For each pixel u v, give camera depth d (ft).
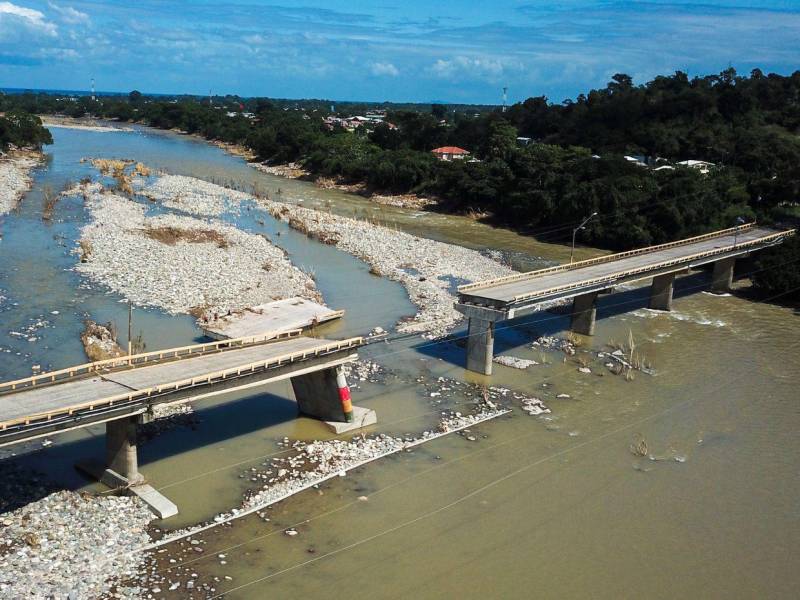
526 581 93.56
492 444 130.62
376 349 174.81
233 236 274.57
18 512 99.04
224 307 195.62
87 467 111.86
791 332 205.05
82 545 93.71
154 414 106.93
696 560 99.71
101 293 201.05
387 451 125.80
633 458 127.75
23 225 275.39
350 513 106.73
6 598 81.61
